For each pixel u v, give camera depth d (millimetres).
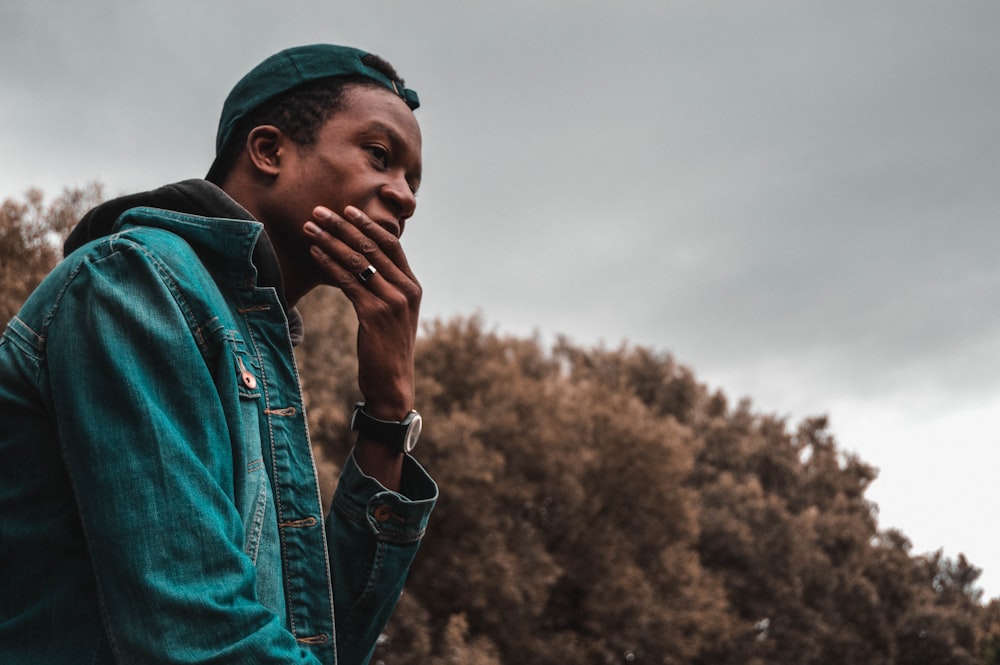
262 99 1241
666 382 32688
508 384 20203
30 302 985
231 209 1135
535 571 17406
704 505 25375
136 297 950
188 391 924
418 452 16859
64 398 911
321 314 17406
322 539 1055
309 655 874
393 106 1262
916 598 29312
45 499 935
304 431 1083
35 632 903
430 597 16484
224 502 893
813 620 24234
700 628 19453
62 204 12211
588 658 18453
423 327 20938
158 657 803
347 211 1201
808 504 31109
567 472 19406
